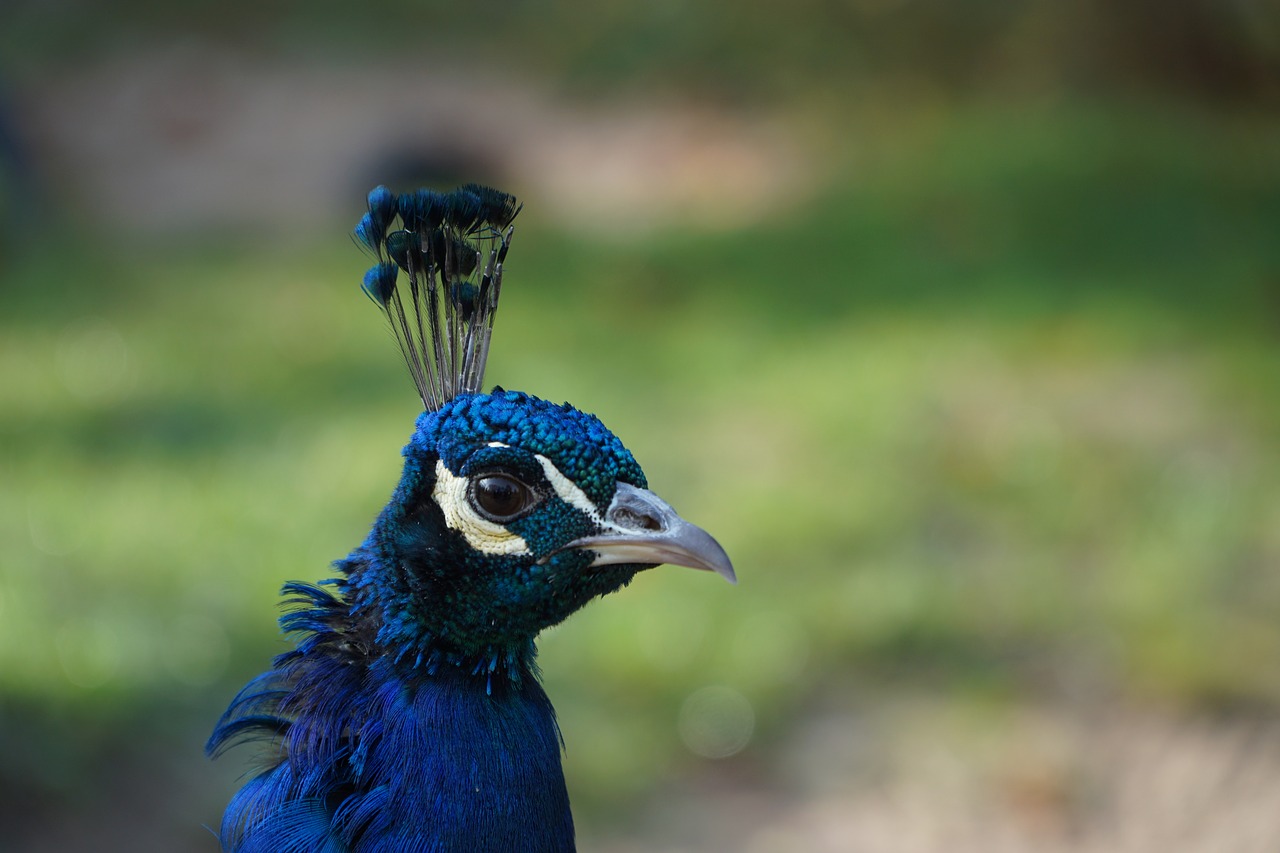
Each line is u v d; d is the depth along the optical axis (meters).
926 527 11.19
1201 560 10.50
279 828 3.73
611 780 8.31
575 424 3.99
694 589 10.18
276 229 20.86
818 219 19.78
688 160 24.20
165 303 16.88
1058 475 11.89
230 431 12.80
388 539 3.97
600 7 30.50
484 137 25.59
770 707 9.00
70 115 26.89
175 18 33.09
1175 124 22.03
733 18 28.23
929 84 25.73
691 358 15.10
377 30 33.50
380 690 3.86
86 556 10.01
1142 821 7.95
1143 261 17.02
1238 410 12.95
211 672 8.75
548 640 9.56
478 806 3.77
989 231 18.25
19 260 18.39
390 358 15.00
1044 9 24.88
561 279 18.06
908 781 8.36
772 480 11.98
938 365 14.27
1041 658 9.47
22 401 13.42
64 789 7.62
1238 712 8.84
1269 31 23.06
